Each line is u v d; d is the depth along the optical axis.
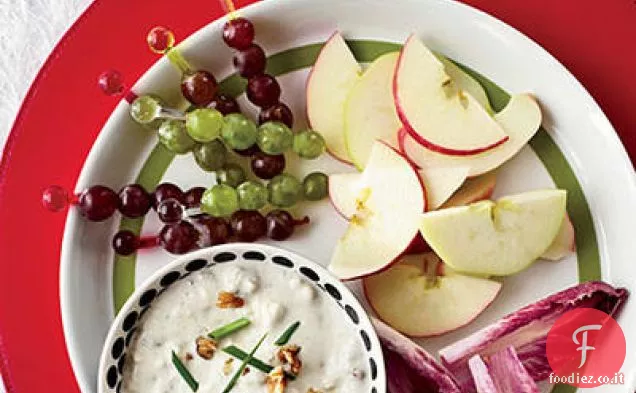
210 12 0.62
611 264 0.57
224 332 0.55
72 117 0.62
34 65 0.64
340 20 0.59
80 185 0.58
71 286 0.58
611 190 0.57
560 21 0.60
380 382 0.53
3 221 0.61
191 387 0.54
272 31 0.60
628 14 0.59
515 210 0.56
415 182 0.57
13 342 0.60
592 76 0.59
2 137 0.63
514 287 0.58
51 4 0.64
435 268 0.58
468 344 0.57
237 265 0.56
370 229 0.58
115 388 0.55
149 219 0.59
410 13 0.58
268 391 0.54
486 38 0.58
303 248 0.58
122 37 0.62
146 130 0.60
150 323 0.56
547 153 0.58
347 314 0.55
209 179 0.59
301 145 0.57
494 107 0.59
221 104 0.58
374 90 0.59
